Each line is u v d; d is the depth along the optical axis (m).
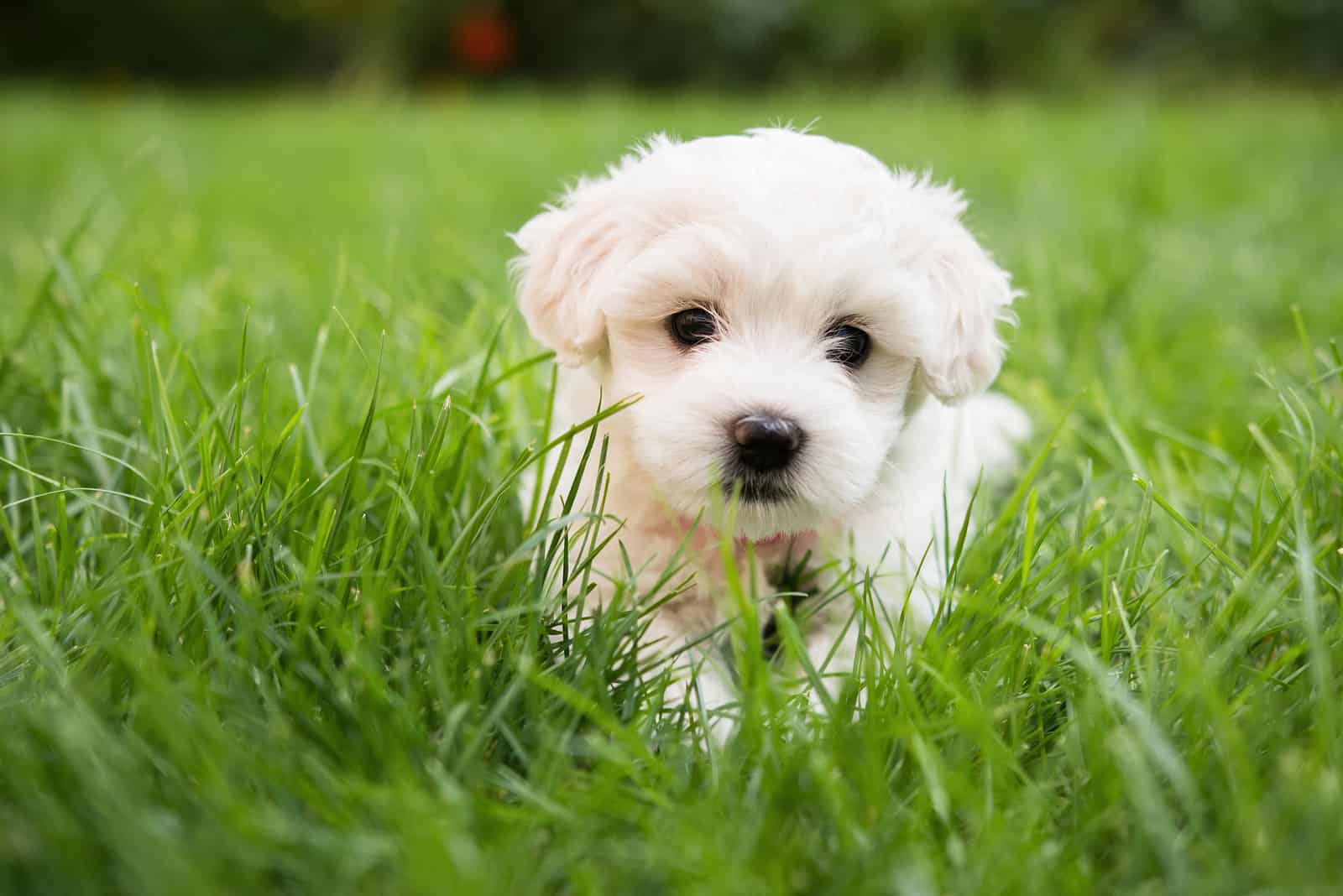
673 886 0.38
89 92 3.14
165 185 1.20
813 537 0.51
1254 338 0.73
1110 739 0.40
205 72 3.34
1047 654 0.44
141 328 0.55
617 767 0.40
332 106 2.63
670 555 0.50
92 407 0.55
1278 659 0.44
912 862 0.38
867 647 0.45
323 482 0.47
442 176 1.21
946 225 0.52
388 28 3.14
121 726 0.41
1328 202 1.09
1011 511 0.48
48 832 0.37
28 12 3.24
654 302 0.49
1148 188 1.04
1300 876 0.37
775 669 0.46
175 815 0.38
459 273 0.72
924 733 0.41
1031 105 2.29
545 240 0.53
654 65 3.05
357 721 0.41
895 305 0.49
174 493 0.51
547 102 2.71
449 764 0.40
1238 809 0.39
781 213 0.49
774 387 0.47
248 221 1.04
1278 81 2.63
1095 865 0.39
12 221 1.06
